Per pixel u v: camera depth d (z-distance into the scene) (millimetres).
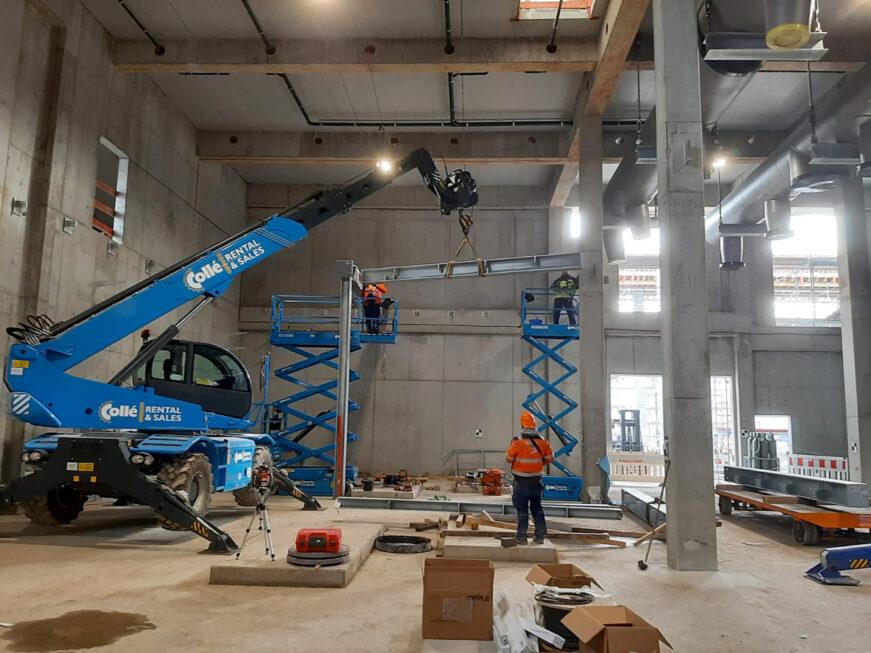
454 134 17031
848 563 6793
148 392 9055
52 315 11164
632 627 3719
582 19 12281
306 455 15141
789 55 8133
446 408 19938
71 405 8430
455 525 9602
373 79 14594
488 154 16906
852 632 5180
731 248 16953
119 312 8914
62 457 8180
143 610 5383
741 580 6863
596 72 12914
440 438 19781
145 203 14312
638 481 19062
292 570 6258
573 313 17375
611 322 20609
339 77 14523
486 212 20781
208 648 4516
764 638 5000
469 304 20531
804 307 21375
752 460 16750
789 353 20328
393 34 12844
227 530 9172
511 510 10609
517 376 20031
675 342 7605
